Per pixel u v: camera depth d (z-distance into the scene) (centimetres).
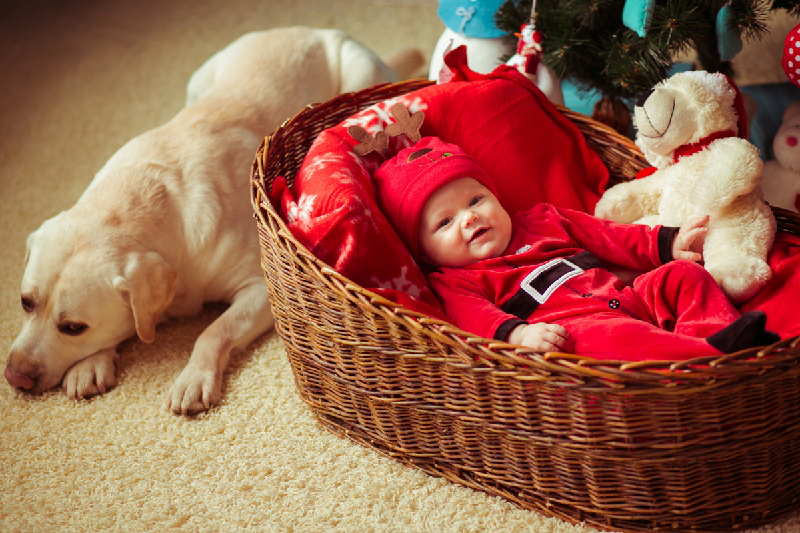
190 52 299
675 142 143
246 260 174
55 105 267
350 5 332
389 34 304
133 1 344
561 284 140
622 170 173
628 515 116
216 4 339
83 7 339
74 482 136
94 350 161
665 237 142
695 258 139
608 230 151
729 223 138
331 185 138
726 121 140
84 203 165
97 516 128
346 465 136
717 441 108
